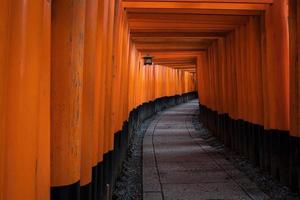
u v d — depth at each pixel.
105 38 4.39
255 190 7.08
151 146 13.11
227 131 12.59
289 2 6.85
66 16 2.75
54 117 2.73
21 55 2.07
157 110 28.72
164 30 11.43
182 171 8.88
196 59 22.30
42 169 2.41
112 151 5.91
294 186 6.92
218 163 9.78
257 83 9.09
